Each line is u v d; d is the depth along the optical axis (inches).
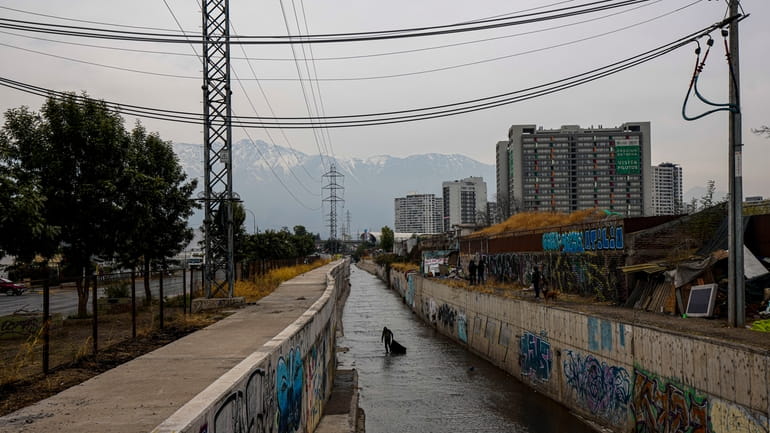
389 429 737.6
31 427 278.4
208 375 401.7
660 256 855.7
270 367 346.9
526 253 1360.7
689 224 868.0
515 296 1079.0
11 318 476.1
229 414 255.6
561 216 1782.7
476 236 1905.8
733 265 593.3
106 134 700.7
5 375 365.4
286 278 1930.4
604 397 677.9
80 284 709.9
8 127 677.3
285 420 398.6
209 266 922.7
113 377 394.6
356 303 2551.7
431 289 1791.3
